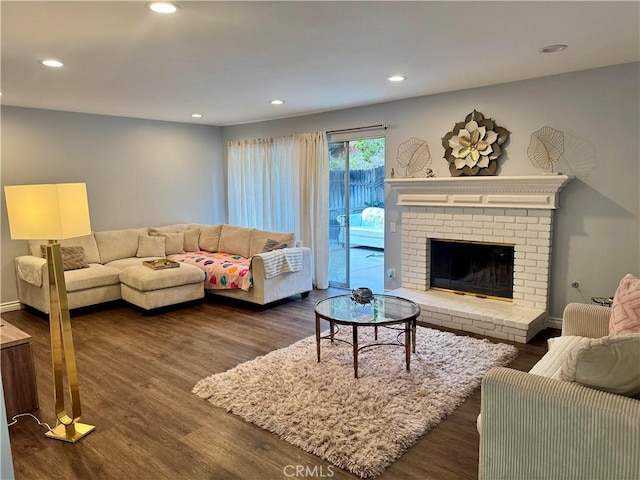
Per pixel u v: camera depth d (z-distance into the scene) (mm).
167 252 6387
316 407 2852
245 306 5414
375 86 4414
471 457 2383
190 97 4832
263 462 2363
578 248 4117
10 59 3234
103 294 5270
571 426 1648
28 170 5367
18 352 2902
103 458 2428
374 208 5816
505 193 4328
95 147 5961
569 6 2412
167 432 2664
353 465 2297
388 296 3957
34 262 4926
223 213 7633
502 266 4668
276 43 2979
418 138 5062
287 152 6441
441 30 2775
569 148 4055
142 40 2861
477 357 3604
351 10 2424
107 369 3588
